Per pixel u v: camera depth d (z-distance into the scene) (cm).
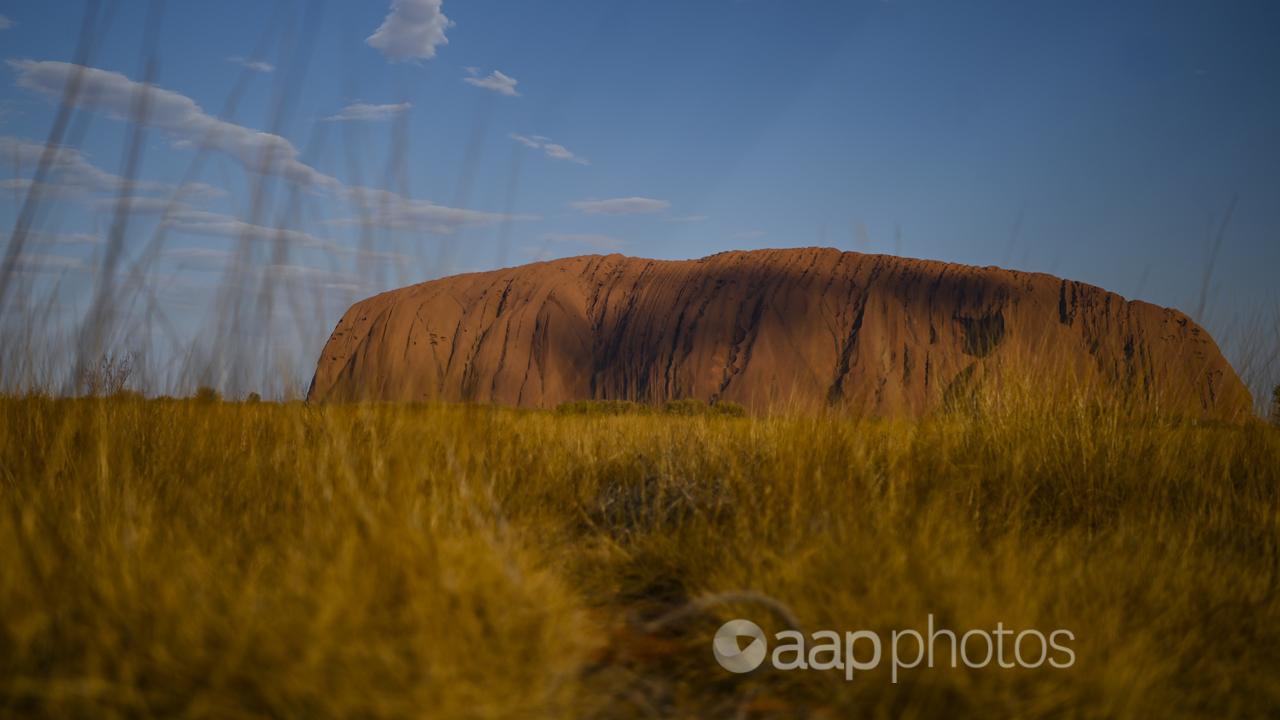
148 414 380
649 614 283
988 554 291
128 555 212
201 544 244
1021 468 423
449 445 362
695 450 468
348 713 157
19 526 236
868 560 261
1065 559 296
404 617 189
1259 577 292
